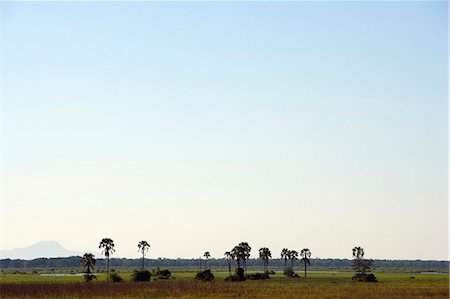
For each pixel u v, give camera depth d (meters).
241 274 189.00
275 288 135.50
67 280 184.62
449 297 105.56
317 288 135.50
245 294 116.31
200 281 177.50
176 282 165.88
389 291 122.06
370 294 113.50
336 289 131.12
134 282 164.38
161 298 108.50
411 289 129.12
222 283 163.00
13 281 172.62
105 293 118.25
